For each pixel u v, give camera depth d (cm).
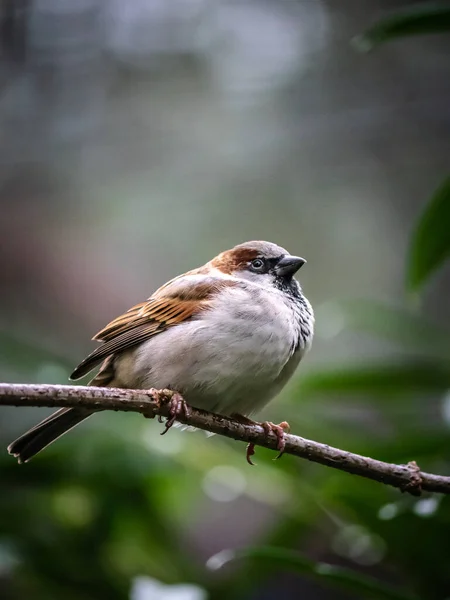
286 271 833
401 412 877
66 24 1758
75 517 979
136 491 991
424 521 719
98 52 1759
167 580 980
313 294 1559
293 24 1717
